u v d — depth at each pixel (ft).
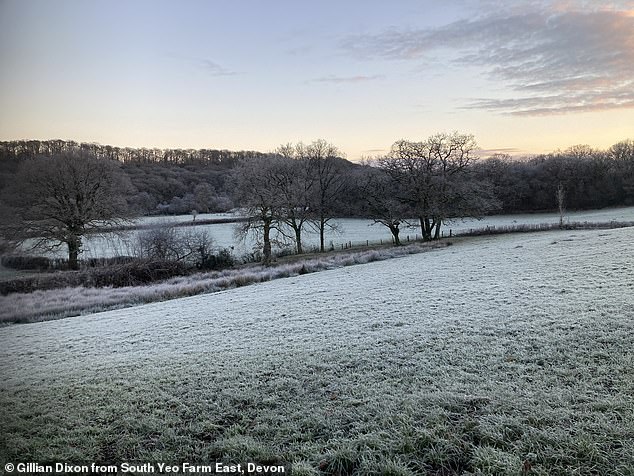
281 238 172.96
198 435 18.33
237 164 150.00
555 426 16.34
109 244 124.06
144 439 18.13
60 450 17.51
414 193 156.15
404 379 22.12
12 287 84.69
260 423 18.83
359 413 18.86
